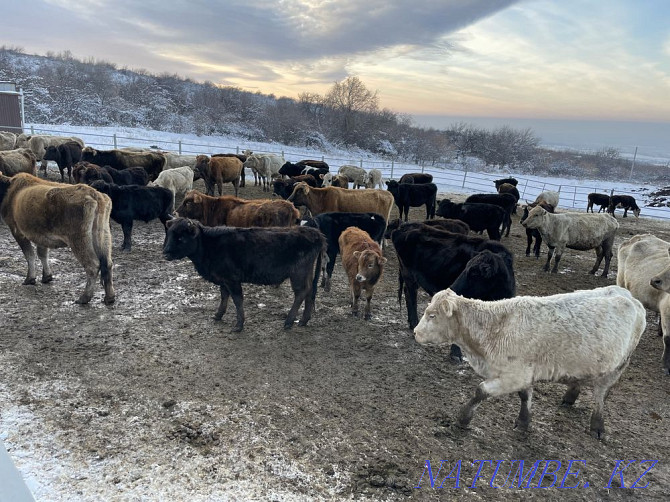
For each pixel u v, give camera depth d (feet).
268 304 24.67
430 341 15.16
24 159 43.80
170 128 158.61
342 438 14.10
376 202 36.76
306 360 18.98
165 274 27.86
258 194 62.44
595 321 13.79
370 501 11.73
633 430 15.72
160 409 14.82
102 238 21.79
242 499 11.41
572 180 155.84
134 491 11.37
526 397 14.75
